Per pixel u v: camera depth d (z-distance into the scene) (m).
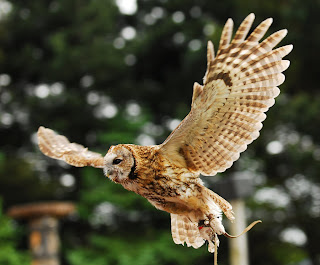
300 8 26.30
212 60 4.97
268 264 25.72
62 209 16.41
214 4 30.42
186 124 5.26
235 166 27.00
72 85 30.56
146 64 32.16
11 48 32.19
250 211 26.02
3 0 32.94
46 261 16.19
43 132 6.49
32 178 28.17
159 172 5.48
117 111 26.53
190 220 5.69
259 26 4.85
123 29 33.56
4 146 31.89
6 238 22.31
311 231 27.77
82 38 29.81
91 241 23.08
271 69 4.99
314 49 27.14
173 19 30.38
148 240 23.83
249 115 5.18
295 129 27.55
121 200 23.12
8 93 31.84
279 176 28.67
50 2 32.09
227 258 23.59
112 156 5.50
